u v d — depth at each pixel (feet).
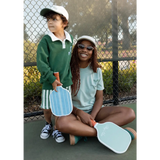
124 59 8.30
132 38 8.45
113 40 8.06
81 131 4.82
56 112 4.92
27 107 7.66
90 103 5.88
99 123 5.16
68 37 5.30
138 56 8.63
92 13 7.68
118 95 9.05
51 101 4.99
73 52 5.68
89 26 7.68
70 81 5.46
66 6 7.16
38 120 6.98
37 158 4.39
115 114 5.42
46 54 4.96
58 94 5.05
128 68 9.83
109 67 9.62
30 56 6.71
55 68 5.10
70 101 5.09
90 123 5.04
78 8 7.40
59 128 4.79
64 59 5.18
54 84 4.92
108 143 4.71
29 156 4.48
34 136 5.64
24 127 6.32
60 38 5.21
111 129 4.98
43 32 6.81
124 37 8.29
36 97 7.92
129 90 9.95
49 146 4.99
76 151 4.69
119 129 5.00
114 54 8.11
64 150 4.76
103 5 7.84
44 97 5.31
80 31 7.54
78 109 5.43
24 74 7.41
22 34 6.53
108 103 8.36
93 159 4.31
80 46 5.39
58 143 5.16
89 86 5.71
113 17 7.97
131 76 9.86
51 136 5.65
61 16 4.96
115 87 8.48
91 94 5.78
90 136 5.01
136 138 5.29
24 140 5.36
